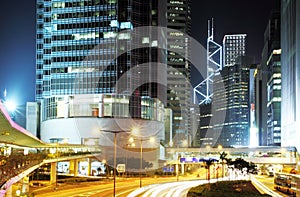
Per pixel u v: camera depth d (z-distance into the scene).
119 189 102.19
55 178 112.25
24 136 80.81
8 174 47.47
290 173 108.88
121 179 137.12
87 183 115.62
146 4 193.12
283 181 105.88
